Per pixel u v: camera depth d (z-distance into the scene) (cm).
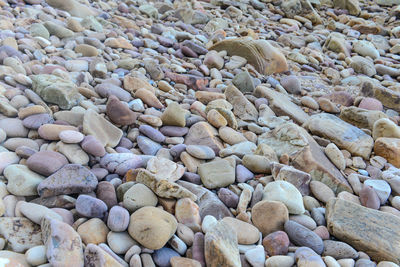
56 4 158
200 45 156
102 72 114
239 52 146
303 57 157
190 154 89
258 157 90
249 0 225
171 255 68
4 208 69
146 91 108
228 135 99
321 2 241
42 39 122
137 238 67
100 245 66
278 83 134
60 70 106
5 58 105
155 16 186
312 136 105
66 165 76
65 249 61
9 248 64
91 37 135
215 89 121
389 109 122
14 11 139
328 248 72
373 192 84
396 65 159
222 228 69
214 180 83
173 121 98
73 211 72
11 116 89
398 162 97
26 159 80
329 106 120
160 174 81
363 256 72
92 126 89
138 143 92
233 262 65
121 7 178
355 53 173
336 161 95
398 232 74
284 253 71
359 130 106
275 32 188
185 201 74
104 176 81
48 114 89
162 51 145
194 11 187
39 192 72
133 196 73
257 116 112
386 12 230
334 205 78
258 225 76
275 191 80
